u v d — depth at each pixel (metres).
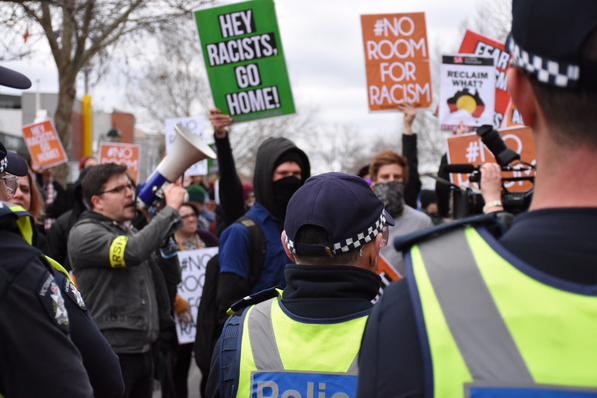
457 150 6.50
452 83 7.31
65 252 6.25
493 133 4.11
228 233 4.39
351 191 2.63
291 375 2.45
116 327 4.65
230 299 4.27
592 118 1.29
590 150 1.31
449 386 1.27
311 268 2.57
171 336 6.02
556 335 1.24
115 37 15.09
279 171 4.42
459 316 1.30
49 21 12.93
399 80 7.35
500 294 1.29
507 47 1.42
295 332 2.51
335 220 2.58
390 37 7.38
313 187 2.66
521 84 1.39
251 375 2.50
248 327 2.59
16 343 2.14
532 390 1.22
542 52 1.30
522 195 4.10
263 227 4.41
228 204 5.51
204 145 5.16
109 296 4.68
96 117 43.84
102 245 4.60
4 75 2.44
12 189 3.15
